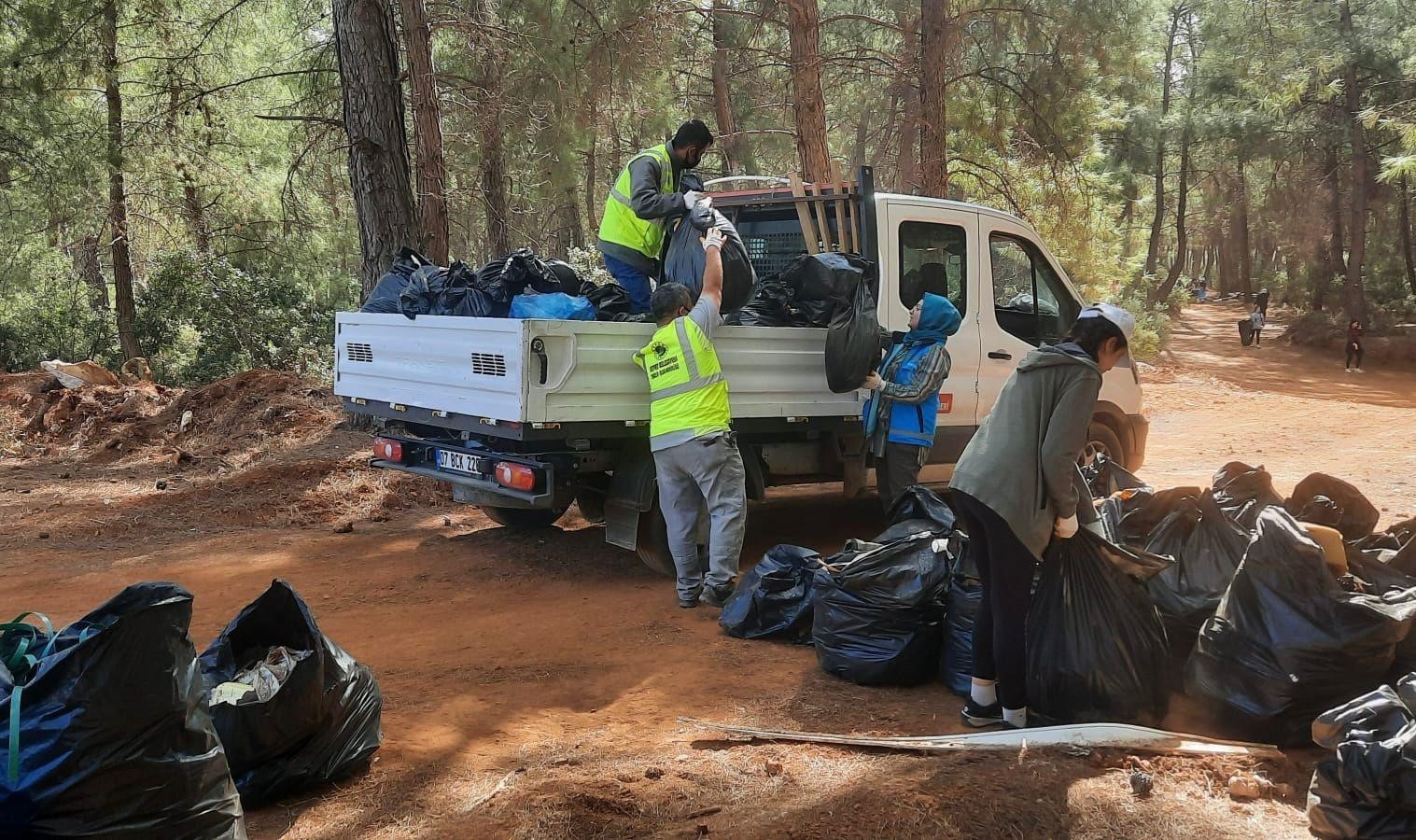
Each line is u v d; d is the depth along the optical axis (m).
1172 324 41.66
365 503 9.13
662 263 6.93
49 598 6.46
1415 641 4.04
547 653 5.43
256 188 21.31
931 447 6.73
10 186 17.78
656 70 17.84
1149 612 4.35
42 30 15.04
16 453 11.49
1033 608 4.38
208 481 9.96
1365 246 41.00
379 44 11.34
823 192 7.52
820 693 4.84
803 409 6.81
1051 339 8.37
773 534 8.05
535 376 5.77
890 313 7.21
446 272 6.91
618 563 7.28
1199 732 4.26
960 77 17.28
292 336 17.88
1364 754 3.27
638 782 3.82
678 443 5.91
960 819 3.45
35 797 2.77
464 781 3.87
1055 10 18.08
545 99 17.73
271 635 3.99
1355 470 10.77
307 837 3.44
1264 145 34.53
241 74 19.86
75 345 23.09
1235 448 13.00
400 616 6.11
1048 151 19.47
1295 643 3.92
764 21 18.73
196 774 3.05
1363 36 30.30
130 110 19.80
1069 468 4.03
